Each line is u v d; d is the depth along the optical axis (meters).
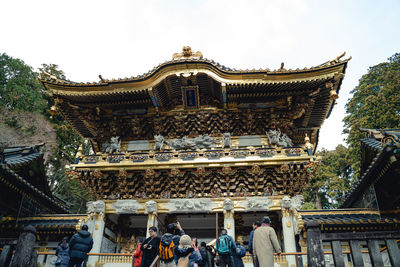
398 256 7.63
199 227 22.30
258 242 9.06
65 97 20.89
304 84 19.39
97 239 18.06
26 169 20.69
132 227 21.61
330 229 17.16
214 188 19.17
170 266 8.77
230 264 10.09
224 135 20.61
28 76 45.72
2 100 41.97
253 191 19.09
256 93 20.69
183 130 21.69
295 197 18.25
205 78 20.75
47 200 21.78
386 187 16.92
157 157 19.09
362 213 18.09
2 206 18.67
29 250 9.70
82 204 42.56
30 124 41.09
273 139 20.41
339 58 18.88
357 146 37.47
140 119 22.06
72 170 19.20
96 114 22.23
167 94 21.81
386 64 46.78
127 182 19.44
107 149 21.48
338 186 47.34
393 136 14.23
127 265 17.64
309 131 24.38
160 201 18.98
